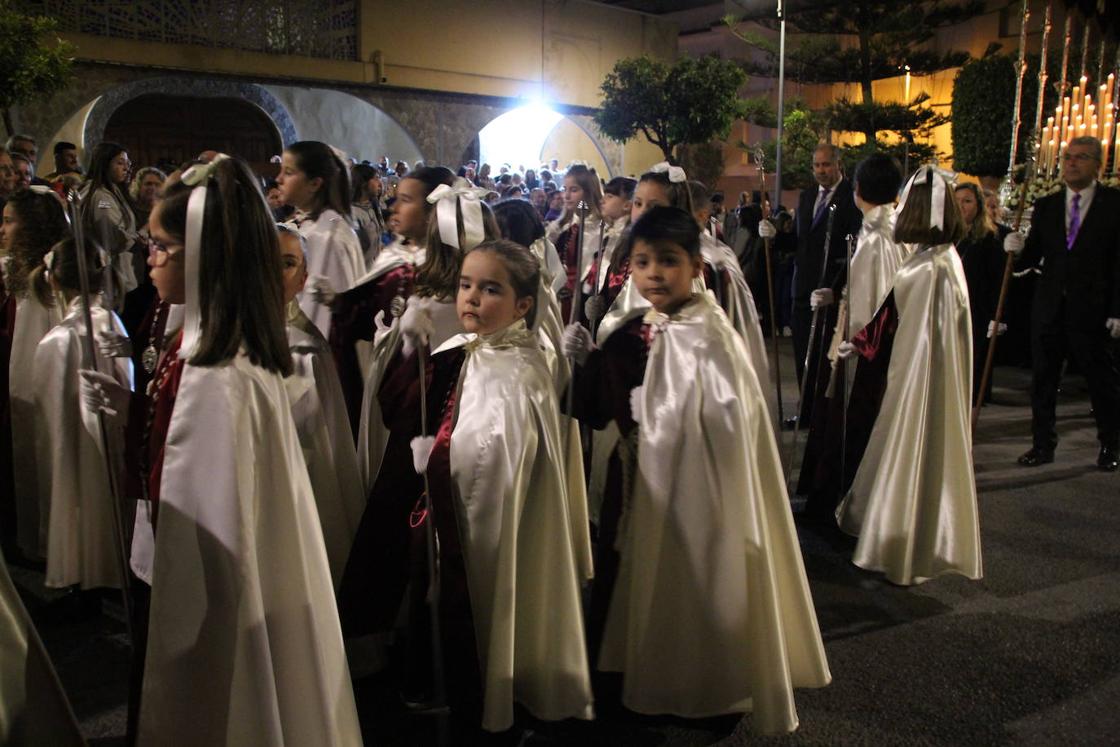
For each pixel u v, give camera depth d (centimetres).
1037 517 484
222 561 187
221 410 187
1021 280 886
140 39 1371
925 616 367
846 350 429
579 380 290
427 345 286
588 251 545
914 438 390
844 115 1527
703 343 266
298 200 395
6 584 202
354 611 287
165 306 330
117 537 250
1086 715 295
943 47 1806
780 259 978
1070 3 1015
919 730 285
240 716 190
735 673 263
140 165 1495
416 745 274
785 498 277
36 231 395
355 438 360
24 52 780
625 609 281
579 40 2002
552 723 289
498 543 260
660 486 266
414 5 1689
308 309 378
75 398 348
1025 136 1252
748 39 1596
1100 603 379
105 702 301
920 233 397
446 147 1783
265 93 1590
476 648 267
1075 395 795
